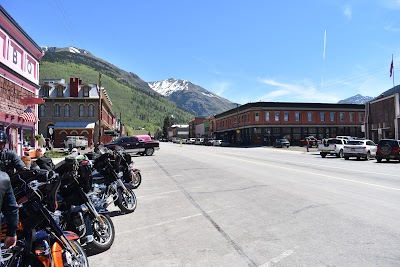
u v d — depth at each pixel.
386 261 5.21
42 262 4.17
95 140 56.09
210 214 8.70
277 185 13.20
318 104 76.06
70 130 60.44
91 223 6.22
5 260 4.09
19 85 22.31
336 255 5.51
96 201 7.31
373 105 48.69
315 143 63.06
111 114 96.25
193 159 29.59
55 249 4.43
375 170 19.22
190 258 5.62
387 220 7.63
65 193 6.19
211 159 29.34
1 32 19.30
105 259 5.75
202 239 6.62
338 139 32.78
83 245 6.01
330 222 7.53
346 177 15.66
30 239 4.18
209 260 5.49
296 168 20.41
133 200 9.55
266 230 7.06
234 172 18.34
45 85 62.19
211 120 106.31
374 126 48.38
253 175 16.75
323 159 30.09
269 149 55.50
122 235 7.15
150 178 16.78
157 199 11.14
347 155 29.89
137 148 35.38
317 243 6.14
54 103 61.38
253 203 9.85
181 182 14.99
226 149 55.66
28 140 25.38
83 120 61.53
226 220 8.02
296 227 7.21
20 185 4.52
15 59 21.69
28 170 4.74
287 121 74.31
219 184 13.97
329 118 76.69
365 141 30.53
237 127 81.94
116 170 9.12
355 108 78.25
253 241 6.38
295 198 10.43
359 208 8.88
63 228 5.97
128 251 6.12
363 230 6.88
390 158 26.05
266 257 5.53
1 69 19.33
